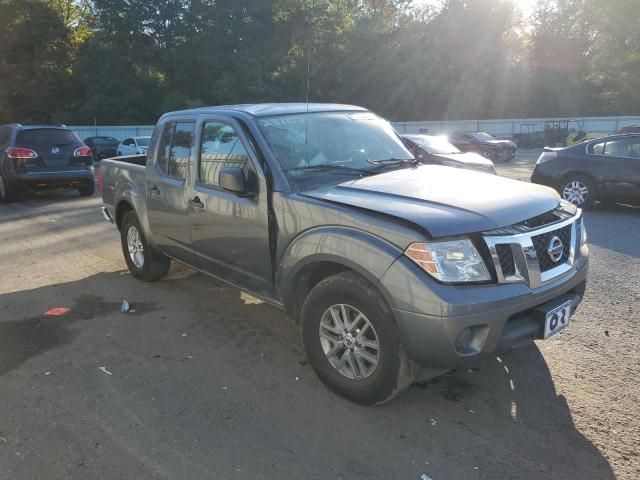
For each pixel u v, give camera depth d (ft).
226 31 140.97
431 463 9.38
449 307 9.37
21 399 11.60
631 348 13.75
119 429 10.47
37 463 9.48
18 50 145.79
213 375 12.58
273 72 140.87
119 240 26.55
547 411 10.98
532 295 10.18
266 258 12.67
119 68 140.46
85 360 13.39
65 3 162.50
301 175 12.55
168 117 16.58
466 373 12.58
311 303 11.45
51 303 17.47
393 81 156.76
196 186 14.73
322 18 147.43
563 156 33.78
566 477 9.02
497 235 10.00
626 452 9.65
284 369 12.84
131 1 142.51
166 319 16.01
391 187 11.91
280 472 9.18
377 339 10.37
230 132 13.82
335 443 9.96
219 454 9.68
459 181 12.57
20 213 34.96
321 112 14.92
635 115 159.53
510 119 155.63
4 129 40.40
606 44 160.76
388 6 161.99
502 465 9.32
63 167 39.73
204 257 15.01
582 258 11.96
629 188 31.37
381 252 10.00
